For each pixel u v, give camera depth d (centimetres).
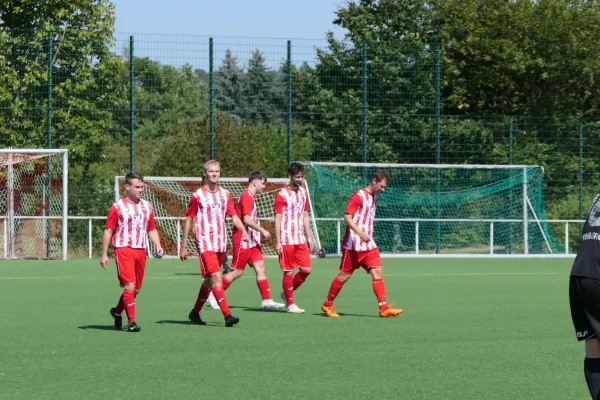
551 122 8650
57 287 4834
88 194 7762
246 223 3650
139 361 2450
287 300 3666
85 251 7700
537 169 8444
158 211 7844
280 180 7838
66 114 7812
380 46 8344
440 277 5694
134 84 7825
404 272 6166
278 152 8150
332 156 8250
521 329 3136
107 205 7781
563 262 7431
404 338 2898
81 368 2342
